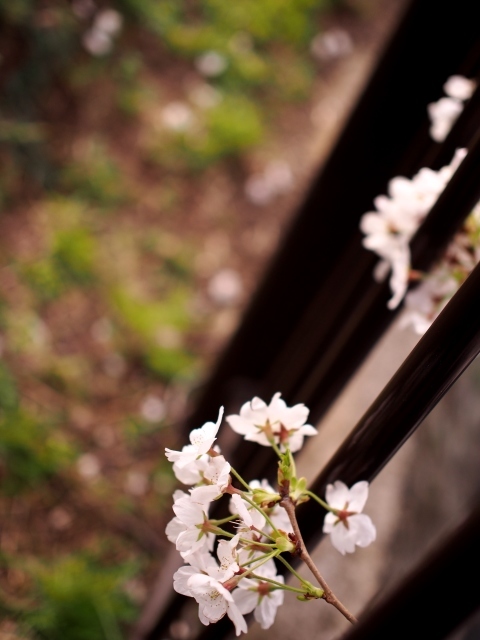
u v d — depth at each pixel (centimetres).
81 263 236
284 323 167
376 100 132
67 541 178
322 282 157
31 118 251
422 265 91
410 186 95
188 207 280
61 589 158
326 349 118
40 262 230
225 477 71
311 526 80
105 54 290
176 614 136
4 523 174
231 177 298
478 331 71
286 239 161
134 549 182
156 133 288
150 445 209
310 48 373
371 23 411
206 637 95
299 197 300
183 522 70
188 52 322
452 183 87
